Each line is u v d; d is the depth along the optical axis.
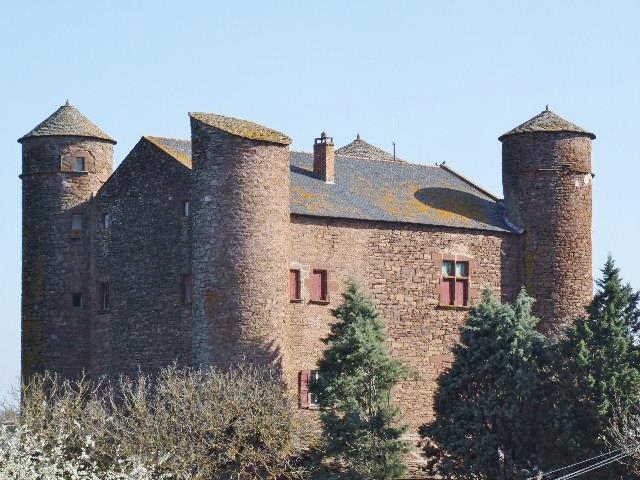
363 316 70.06
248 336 70.06
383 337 70.06
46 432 61.91
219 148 70.56
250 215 70.38
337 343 69.19
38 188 80.50
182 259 74.00
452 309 76.94
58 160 80.19
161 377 73.19
